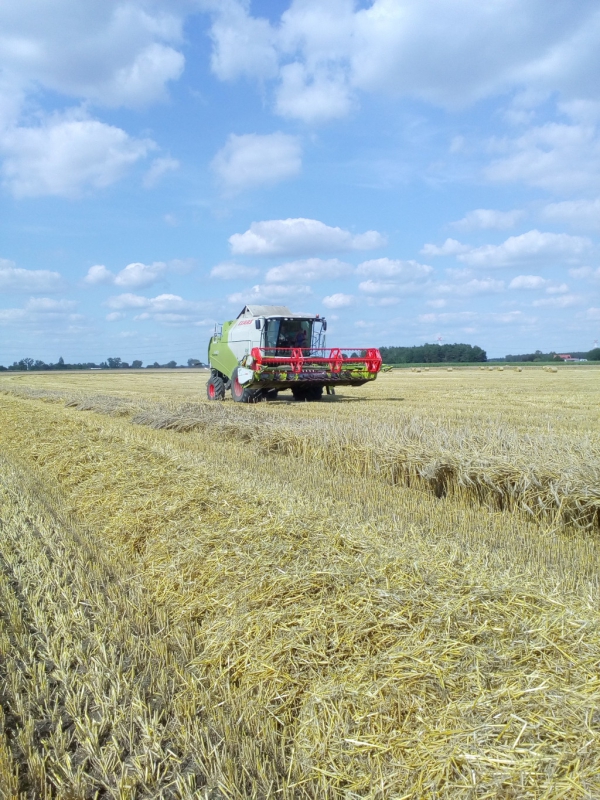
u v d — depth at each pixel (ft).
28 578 18.25
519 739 9.75
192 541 20.25
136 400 75.20
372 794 9.50
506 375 145.18
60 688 12.76
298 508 22.20
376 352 69.56
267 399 76.13
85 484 30.14
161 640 14.66
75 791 9.95
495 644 12.30
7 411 67.15
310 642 13.56
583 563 18.30
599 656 11.41
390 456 29.91
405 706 11.14
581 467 23.17
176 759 10.54
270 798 9.72
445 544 18.40
